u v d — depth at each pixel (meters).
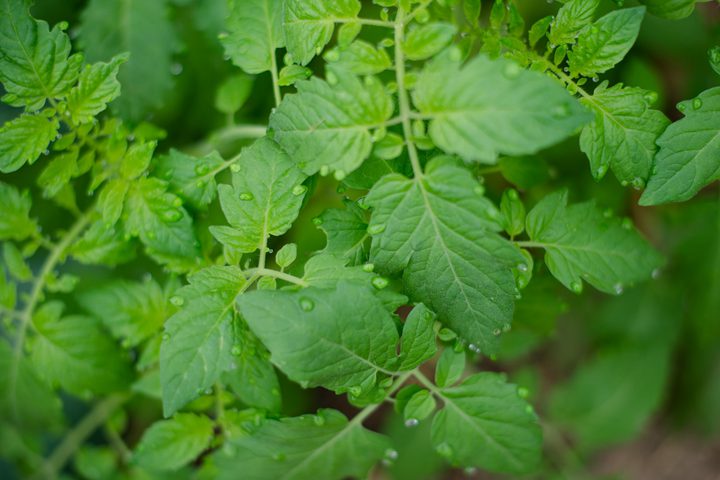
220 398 0.55
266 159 0.50
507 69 0.46
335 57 0.48
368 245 0.51
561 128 0.46
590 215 0.52
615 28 0.50
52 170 0.53
